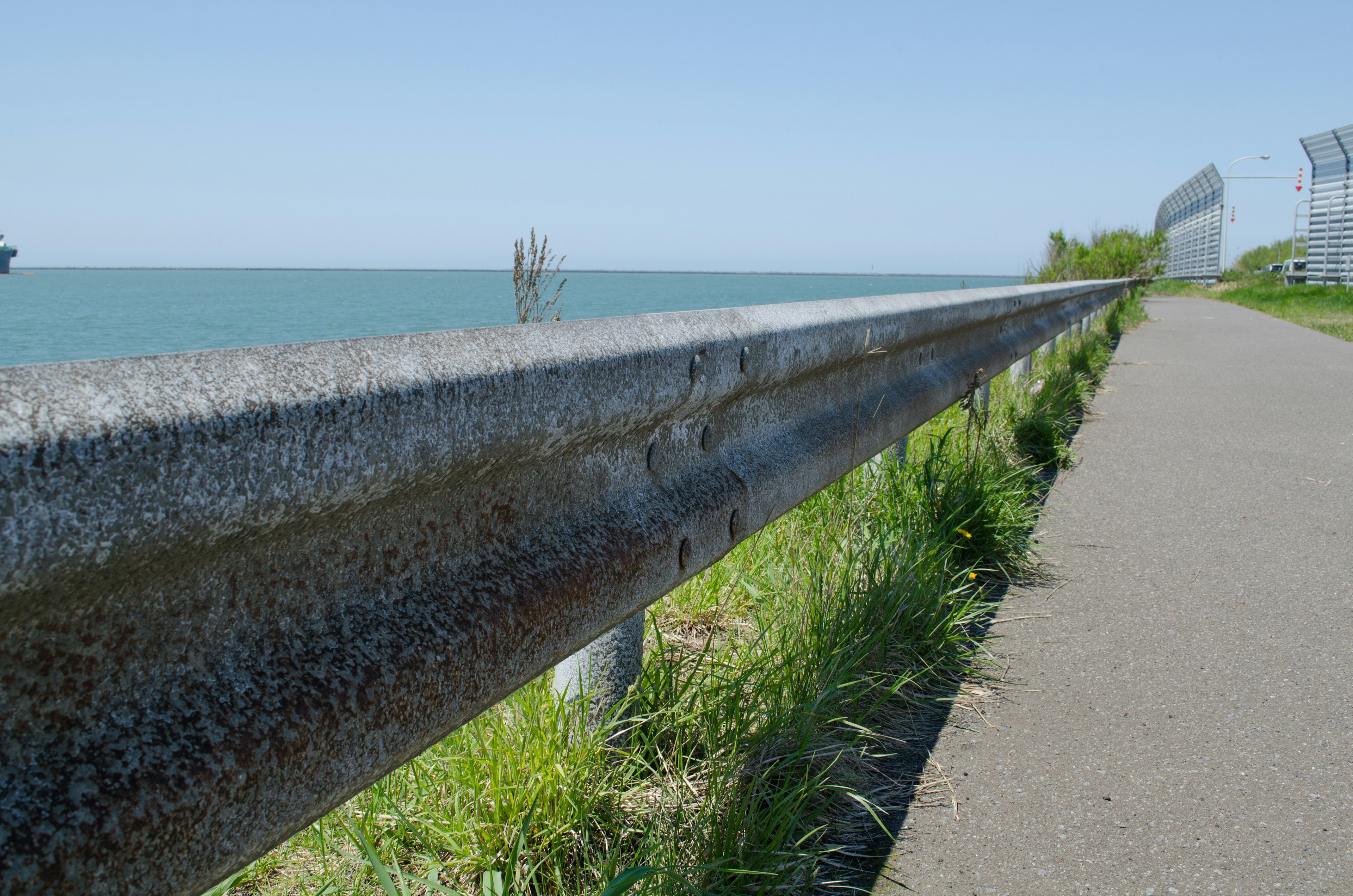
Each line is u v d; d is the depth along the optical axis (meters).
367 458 0.87
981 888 1.65
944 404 3.79
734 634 2.75
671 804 1.84
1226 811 1.90
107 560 0.66
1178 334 15.20
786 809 1.77
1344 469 5.12
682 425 1.68
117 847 0.67
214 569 0.79
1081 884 1.66
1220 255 48.72
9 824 0.61
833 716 2.15
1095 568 3.47
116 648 0.71
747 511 1.89
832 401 2.53
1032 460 5.16
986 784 2.00
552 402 1.17
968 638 2.73
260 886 1.65
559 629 1.22
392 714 0.92
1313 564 3.52
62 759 0.66
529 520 1.24
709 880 1.61
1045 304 6.53
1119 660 2.66
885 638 2.55
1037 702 2.39
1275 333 15.34
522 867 1.70
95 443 0.64
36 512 0.61
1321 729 2.25
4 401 0.60
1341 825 1.85
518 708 1.95
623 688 1.98
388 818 1.77
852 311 2.51
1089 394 7.63
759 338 1.83
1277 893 1.64
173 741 0.73
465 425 1.01
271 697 0.82
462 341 1.04
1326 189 35.47
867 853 1.75
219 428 0.73
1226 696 2.43
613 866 1.57
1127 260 30.92
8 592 0.60
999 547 3.42
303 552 0.88
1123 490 4.66
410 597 1.01
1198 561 3.56
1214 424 6.53
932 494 3.49
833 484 3.48
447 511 1.07
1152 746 2.17
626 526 1.44
